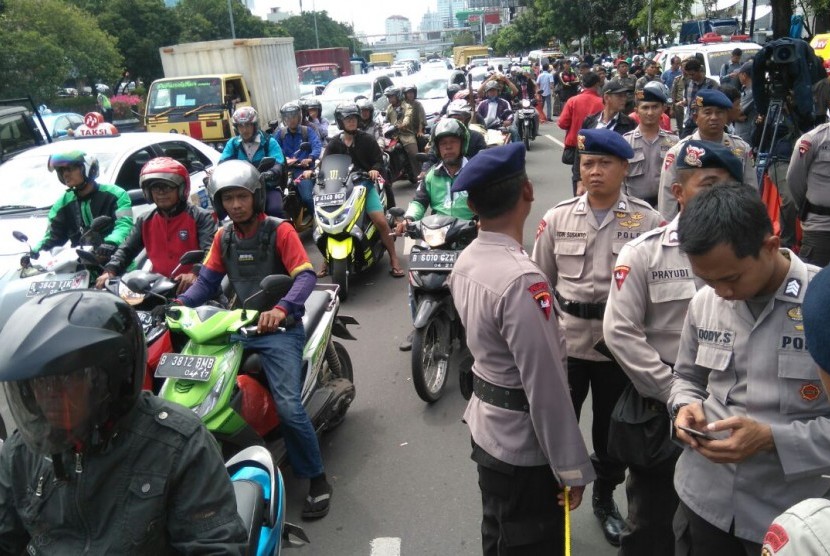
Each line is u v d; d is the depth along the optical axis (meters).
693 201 2.05
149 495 1.77
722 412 2.21
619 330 2.75
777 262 2.08
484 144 6.67
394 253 8.27
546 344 2.37
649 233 2.84
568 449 2.41
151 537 1.79
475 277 2.52
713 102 4.38
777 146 6.66
